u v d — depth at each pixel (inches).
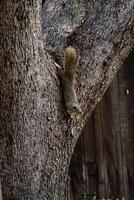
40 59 269.1
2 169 268.5
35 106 268.7
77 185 500.4
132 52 517.3
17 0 247.1
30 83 264.8
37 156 273.6
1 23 247.1
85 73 288.0
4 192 270.1
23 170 271.1
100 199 504.4
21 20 252.5
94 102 296.0
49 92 274.5
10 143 266.7
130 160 517.3
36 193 275.4
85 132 505.4
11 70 256.4
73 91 279.0
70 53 275.0
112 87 515.2
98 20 293.6
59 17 295.4
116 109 514.9
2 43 250.5
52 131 277.6
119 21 291.1
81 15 295.1
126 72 521.0
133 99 521.7
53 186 282.7
